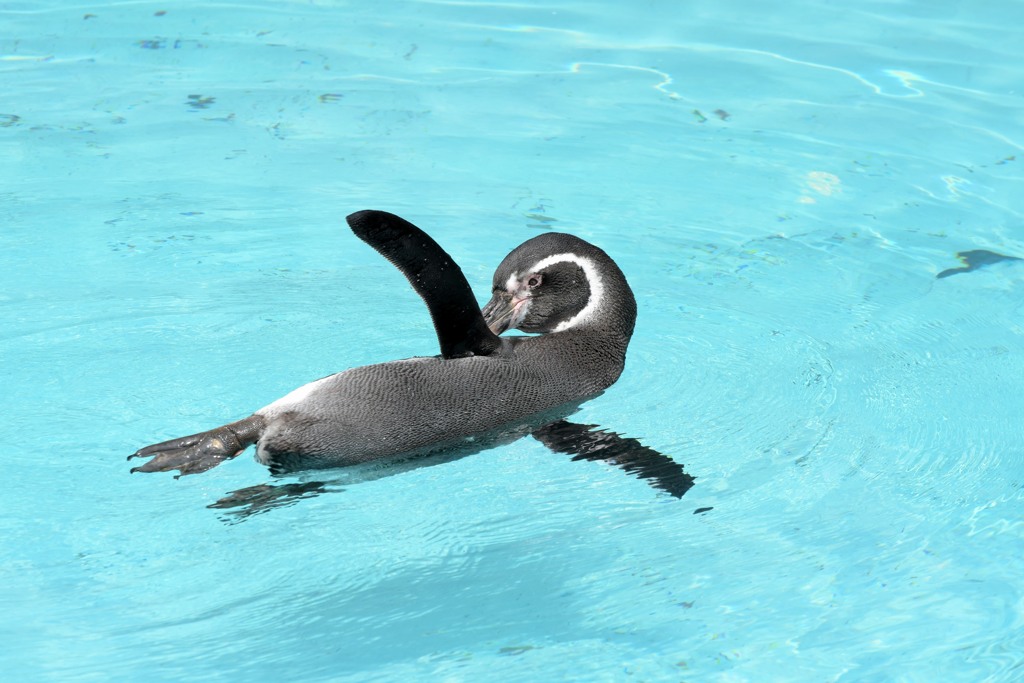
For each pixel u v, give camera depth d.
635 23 9.99
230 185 7.00
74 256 6.06
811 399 5.01
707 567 3.90
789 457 4.57
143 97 8.24
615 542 4.01
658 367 5.25
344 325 5.48
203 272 5.96
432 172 7.30
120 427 4.57
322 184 7.06
